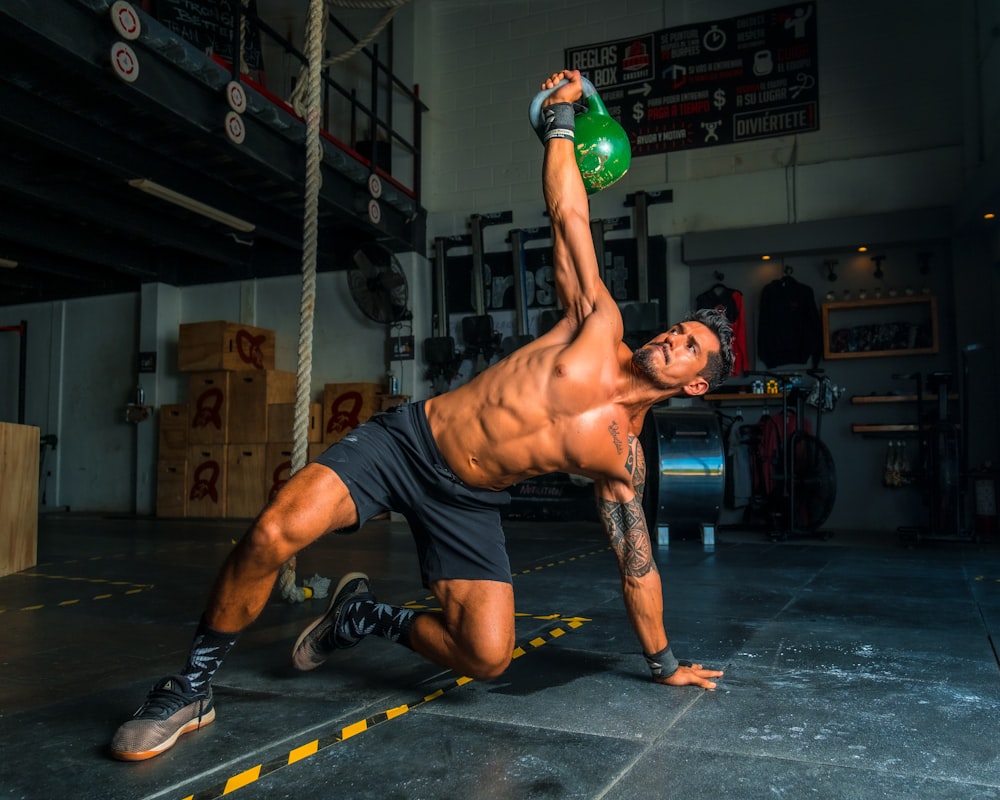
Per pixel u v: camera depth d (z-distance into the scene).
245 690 2.13
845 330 7.52
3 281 10.14
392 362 8.84
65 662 2.59
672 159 8.34
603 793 1.44
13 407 10.66
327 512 1.73
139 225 7.83
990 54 6.73
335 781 1.50
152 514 9.48
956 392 7.15
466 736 1.76
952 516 6.21
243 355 8.95
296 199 7.70
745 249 7.68
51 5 4.44
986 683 2.21
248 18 6.51
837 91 7.84
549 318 8.49
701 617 3.21
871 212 7.49
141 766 1.59
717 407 7.91
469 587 1.87
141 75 5.04
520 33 9.00
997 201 6.19
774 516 6.99
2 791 1.47
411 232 8.81
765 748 1.68
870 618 3.18
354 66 9.27
